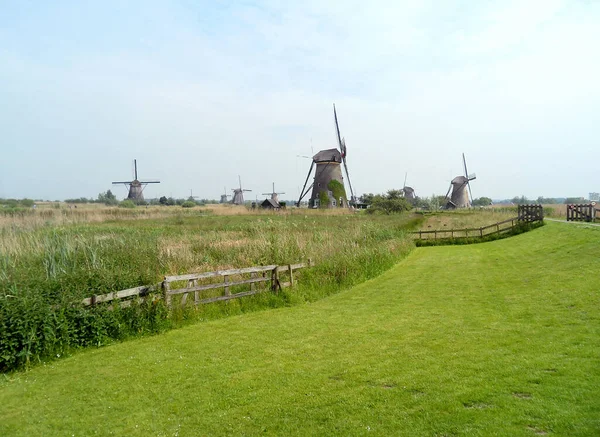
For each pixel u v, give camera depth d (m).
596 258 15.51
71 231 23.88
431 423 5.34
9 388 7.10
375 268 18.69
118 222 36.97
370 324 10.34
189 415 6.11
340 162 66.62
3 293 8.52
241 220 40.03
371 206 59.94
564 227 26.73
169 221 38.75
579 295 11.04
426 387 6.39
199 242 19.89
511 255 21.39
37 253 13.59
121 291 9.83
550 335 8.30
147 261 13.12
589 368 6.49
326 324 10.60
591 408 5.28
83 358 8.41
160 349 8.89
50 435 5.66
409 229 36.31
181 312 10.88
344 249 19.16
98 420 6.04
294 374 7.35
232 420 5.90
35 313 8.16
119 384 7.19
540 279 13.90
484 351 7.73
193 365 7.97
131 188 90.38
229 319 11.36
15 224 26.27
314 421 5.70
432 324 9.92
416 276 17.41
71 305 8.91
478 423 5.19
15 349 7.85
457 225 38.69
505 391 5.99
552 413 5.25
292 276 14.22
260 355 8.41
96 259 12.60
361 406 5.98
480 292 13.22
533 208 32.97
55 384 7.23
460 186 88.94
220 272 11.98
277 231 23.83
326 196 65.38
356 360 7.84
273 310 12.49
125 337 9.56
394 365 7.42
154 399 6.63
